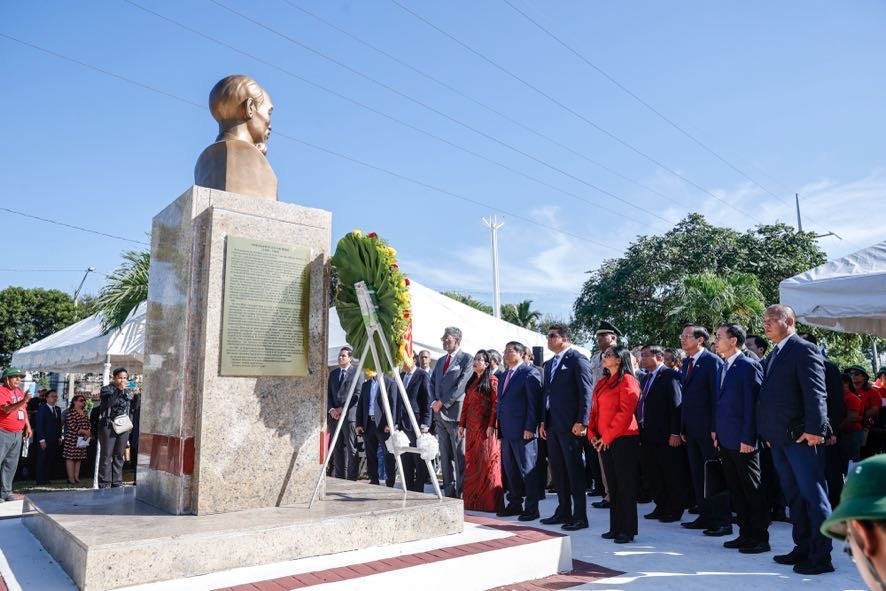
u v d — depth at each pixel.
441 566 3.85
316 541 3.91
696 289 15.38
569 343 6.68
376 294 5.04
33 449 12.17
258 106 5.27
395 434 5.05
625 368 5.67
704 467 5.88
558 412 6.30
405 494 5.02
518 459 6.80
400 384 4.97
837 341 16.59
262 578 3.49
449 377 8.25
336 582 3.42
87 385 21.72
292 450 4.63
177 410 4.34
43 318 32.47
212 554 3.54
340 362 9.44
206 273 4.43
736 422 5.40
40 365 13.61
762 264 21.08
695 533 6.09
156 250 5.05
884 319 7.84
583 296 24.08
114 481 9.92
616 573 4.55
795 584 4.30
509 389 6.93
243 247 4.57
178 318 4.50
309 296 4.88
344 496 4.93
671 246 21.94
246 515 4.13
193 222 4.49
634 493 5.55
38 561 3.80
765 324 5.20
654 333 21.00
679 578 4.43
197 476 4.20
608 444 5.65
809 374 4.77
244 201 4.71
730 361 5.64
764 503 5.30
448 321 12.61
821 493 4.67
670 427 6.87
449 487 8.23
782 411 4.88
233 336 4.44
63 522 3.89
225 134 5.20
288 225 4.84
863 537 1.08
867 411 9.98
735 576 4.49
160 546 3.38
